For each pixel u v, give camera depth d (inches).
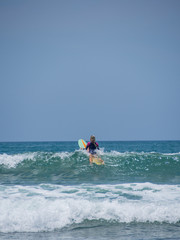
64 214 212.2
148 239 177.8
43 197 255.8
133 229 195.6
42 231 191.5
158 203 235.6
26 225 197.3
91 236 182.5
